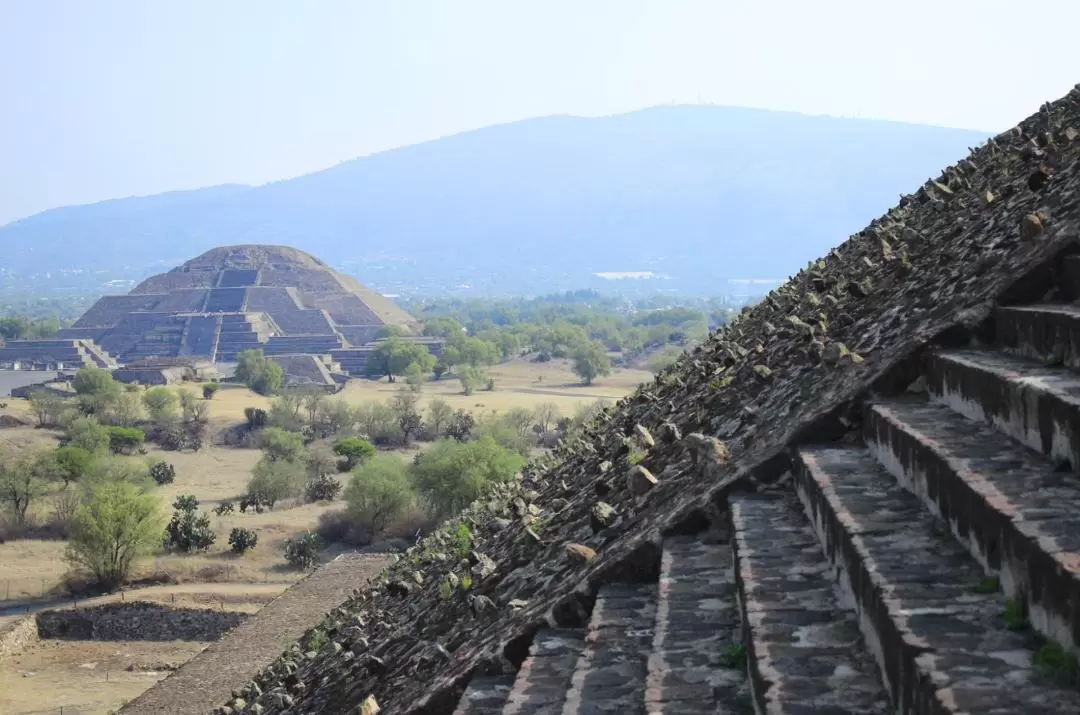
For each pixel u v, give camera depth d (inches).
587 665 351.9
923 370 451.5
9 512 4256.9
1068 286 430.9
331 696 657.6
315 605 1932.8
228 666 1590.8
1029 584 236.5
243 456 5890.8
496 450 4045.3
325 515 4202.8
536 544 637.3
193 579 3595.0
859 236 1168.8
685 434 658.8
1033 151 766.5
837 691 252.2
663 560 422.3
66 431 6077.8
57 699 2637.8
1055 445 297.6
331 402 7003.0
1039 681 208.5
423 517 4050.2
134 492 3644.2
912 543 299.7
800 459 432.8
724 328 1222.9
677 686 301.3
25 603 3371.1
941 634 234.5
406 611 753.6
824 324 663.8
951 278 543.8
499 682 436.1
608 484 639.1
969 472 295.3
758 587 327.0
